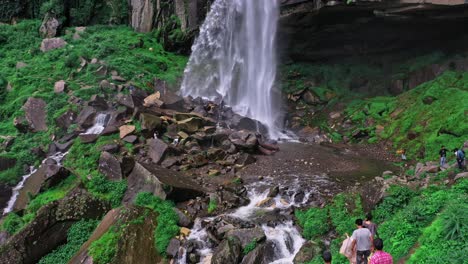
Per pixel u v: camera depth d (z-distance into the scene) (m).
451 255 8.21
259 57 27.12
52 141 18.97
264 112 26.67
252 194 14.85
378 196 12.44
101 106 20.66
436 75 23.64
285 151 19.78
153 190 14.21
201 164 16.98
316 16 23.31
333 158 18.88
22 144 18.91
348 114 24.41
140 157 16.97
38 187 15.26
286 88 27.50
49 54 26.77
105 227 12.85
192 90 26.14
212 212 13.77
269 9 25.77
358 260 8.75
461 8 19.44
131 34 30.67
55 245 13.09
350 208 12.73
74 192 14.29
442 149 15.76
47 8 32.06
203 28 29.31
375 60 27.09
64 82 22.64
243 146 18.27
